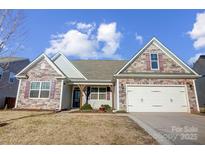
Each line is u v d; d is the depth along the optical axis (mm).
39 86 14844
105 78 17656
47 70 15195
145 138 4746
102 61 22234
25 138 4723
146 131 5617
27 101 14539
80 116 9391
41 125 6484
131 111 12836
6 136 4910
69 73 18438
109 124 6809
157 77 13539
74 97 18000
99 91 17500
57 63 18875
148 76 13500
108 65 20969
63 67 18719
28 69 15305
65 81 15484
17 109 13930
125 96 13211
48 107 14297
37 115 9875
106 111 13250
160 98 13148
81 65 20938
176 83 13477
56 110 13562
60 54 19344
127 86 13422
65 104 15820
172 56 14414
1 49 7094
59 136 4918
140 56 14477
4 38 7164
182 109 12898
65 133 5246
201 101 19656
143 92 13305
